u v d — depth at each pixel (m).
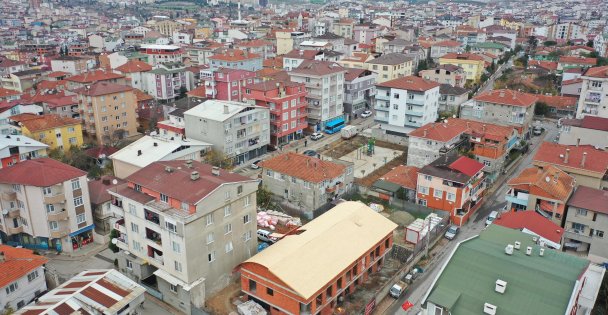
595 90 108.75
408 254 65.06
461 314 40.81
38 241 68.88
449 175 76.38
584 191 68.62
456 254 47.72
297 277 51.28
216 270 57.88
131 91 121.62
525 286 42.84
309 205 78.44
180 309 56.28
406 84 113.75
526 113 106.19
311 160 81.25
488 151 88.56
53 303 50.03
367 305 54.75
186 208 53.94
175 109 116.56
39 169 66.88
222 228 57.41
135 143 87.75
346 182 84.44
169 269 56.00
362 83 137.00
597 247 63.91
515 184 71.25
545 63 174.62
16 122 100.50
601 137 90.50
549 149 80.94
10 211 67.50
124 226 61.47
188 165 63.44
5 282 51.75
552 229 59.94
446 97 131.25
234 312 54.25
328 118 124.38
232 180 58.72
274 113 108.50
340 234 59.56
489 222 74.94
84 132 120.00
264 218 74.00
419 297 59.03
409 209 79.50
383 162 102.19
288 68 163.25
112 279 54.41
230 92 131.25
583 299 45.78
